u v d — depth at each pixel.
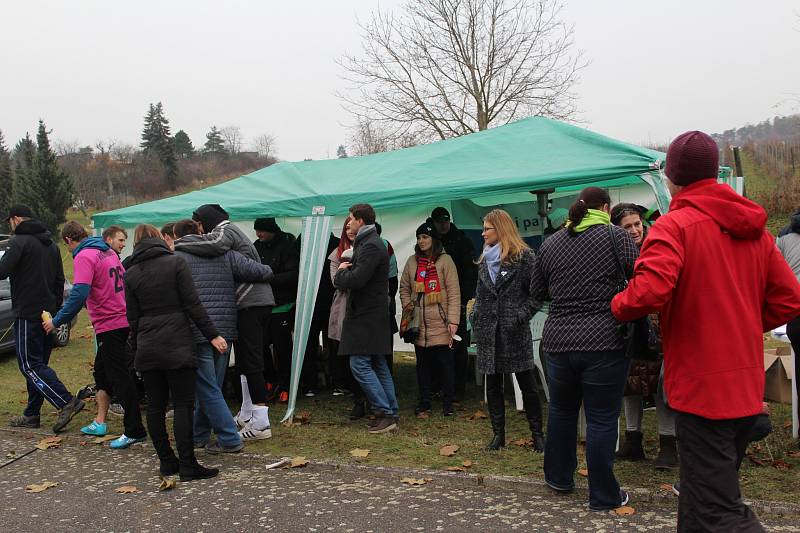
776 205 19.61
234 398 7.38
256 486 4.55
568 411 3.99
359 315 5.73
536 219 8.31
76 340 11.42
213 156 82.12
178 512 4.14
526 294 4.78
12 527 4.02
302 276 6.43
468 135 7.38
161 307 4.63
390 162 7.17
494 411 5.13
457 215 8.67
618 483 3.95
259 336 5.72
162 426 4.76
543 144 6.36
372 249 5.61
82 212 52.62
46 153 40.59
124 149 67.94
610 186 7.34
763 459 4.66
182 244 5.24
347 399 7.21
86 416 6.66
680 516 2.83
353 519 3.92
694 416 2.78
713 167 2.89
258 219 7.17
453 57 22.69
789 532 3.50
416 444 5.41
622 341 3.66
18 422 6.28
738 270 2.80
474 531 3.66
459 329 6.95
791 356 5.75
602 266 3.69
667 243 2.80
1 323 9.52
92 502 4.36
